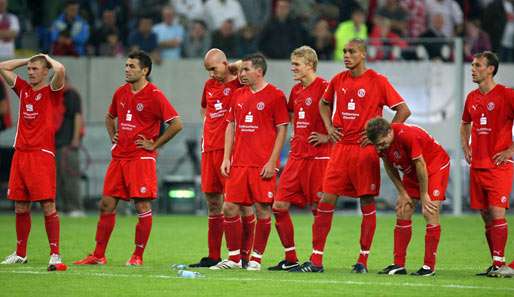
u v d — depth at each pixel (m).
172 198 87.56
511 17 100.31
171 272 46.88
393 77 88.44
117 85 88.38
